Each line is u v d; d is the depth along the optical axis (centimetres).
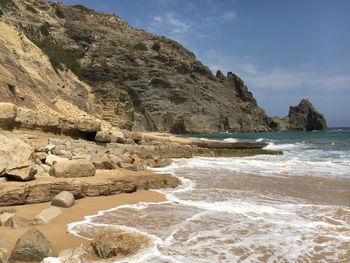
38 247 612
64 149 1708
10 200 950
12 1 6625
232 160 2620
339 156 2984
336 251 703
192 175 1750
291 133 9425
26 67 3222
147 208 1031
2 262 573
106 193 1160
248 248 709
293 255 679
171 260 631
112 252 646
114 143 2370
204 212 991
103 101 4697
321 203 1159
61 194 1006
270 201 1174
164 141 3091
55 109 2822
